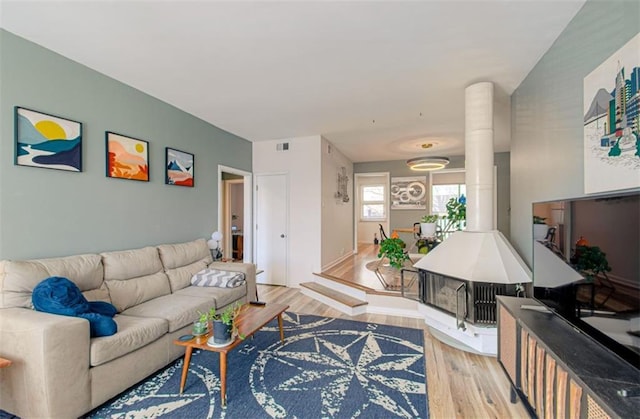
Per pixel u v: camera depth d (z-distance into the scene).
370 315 3.71
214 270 3.54
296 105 3.61
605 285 1.32
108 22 2.02
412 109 3.75
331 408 1.89
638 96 1.33
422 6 1.86
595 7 1.70
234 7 1.86
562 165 2.08
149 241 3.29
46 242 2.35
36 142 2.28
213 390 2.10
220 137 4.55
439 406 1.91
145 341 2.15
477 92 2.94
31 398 1.66
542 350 1.49
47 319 1.73
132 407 1.91
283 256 5.26
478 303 2.55
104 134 2.80
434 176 7.23
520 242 2.94
